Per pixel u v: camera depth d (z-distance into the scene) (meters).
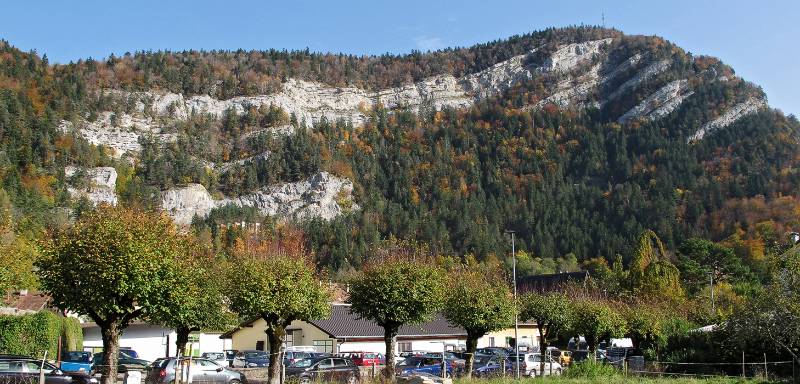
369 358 41.59
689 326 48.34
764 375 32.72
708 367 37.25
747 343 34.47
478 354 43.38
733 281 83.00
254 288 26.86
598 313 43.00
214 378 28.12
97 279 20.55
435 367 35.66
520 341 64.31
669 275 70.88
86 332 53.25
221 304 33.09
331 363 34.44
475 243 144.75
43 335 37.69
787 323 26.20
